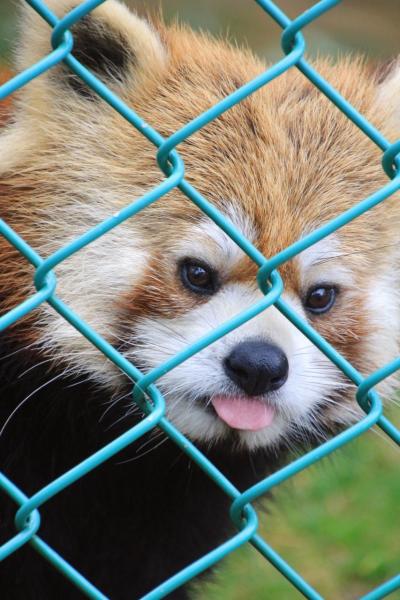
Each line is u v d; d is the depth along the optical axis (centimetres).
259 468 612
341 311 545
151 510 575
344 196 541
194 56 590
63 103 547
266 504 712
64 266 518
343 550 848
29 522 309
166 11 1253
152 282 512
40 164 537
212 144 543
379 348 571
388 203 563
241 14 1297
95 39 547
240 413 498
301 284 527
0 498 529
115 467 554
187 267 511
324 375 537
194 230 509
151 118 555
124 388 527
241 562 806
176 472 568
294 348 505
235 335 493
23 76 299
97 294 517
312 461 330
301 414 522
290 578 338
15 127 537
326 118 564
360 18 1326
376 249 557
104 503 561
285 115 560
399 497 895
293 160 541
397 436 343
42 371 521
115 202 527
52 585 561
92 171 536
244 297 505
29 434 536
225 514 613
